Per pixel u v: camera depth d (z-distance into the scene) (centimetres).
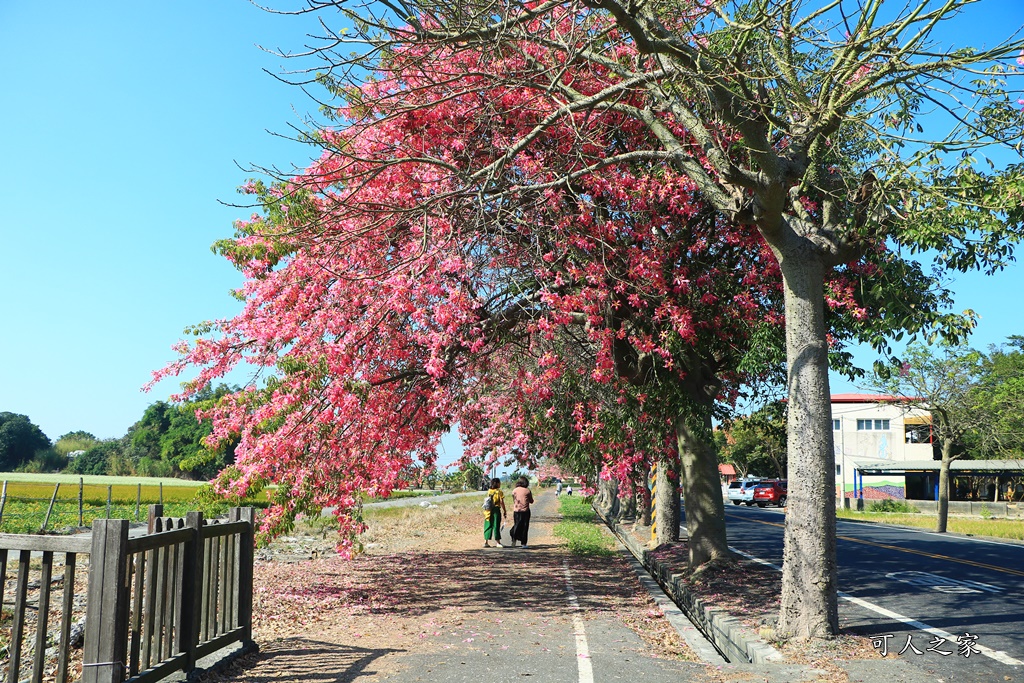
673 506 1772
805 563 774
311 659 703
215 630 677
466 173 1011
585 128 1130
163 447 9688
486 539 2012
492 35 895
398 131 1154
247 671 655
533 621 923
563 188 1141
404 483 1232
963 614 909
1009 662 664
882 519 3925
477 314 1145
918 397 2866
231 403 1147
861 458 6141
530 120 1170
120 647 521
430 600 1091
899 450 6084
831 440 797
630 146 1254
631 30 824
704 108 996
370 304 1105
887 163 891
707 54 848
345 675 640
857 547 1941
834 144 920
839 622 851
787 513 796
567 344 1331
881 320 1016
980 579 1260
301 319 1117
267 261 1192
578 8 965
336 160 1123
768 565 1362
